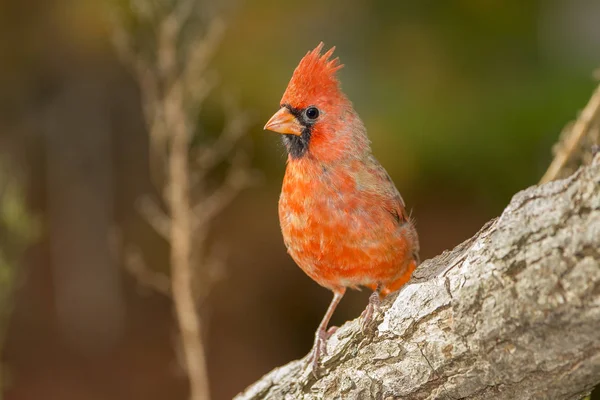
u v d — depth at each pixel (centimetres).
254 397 618
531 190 399
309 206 598
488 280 407
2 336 1100
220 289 1455
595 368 391
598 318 368
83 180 1470
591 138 695
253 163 1323
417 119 1174
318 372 543
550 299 379
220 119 1216
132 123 1497
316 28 1260
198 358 887
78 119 1462
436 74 1205
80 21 1215
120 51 1119
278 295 1467
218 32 1032
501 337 407
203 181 1248
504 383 425
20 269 1338
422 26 1238
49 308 1438
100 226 1466
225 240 1455
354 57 1252
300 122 609
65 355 1405
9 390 1329
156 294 1466
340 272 619
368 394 505
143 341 1431
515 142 1160
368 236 593
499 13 1216
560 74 1180
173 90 929
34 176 1459
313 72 610
